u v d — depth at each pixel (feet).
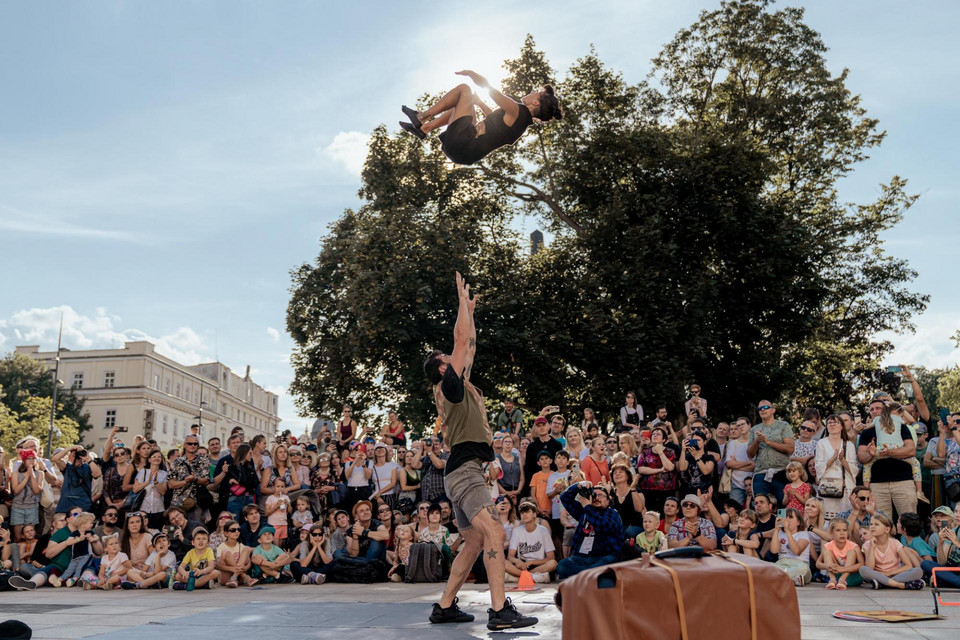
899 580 26.94
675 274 71.56
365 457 42.39
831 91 83.61
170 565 34.14
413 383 69.87
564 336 69.00
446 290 70.59
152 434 256.73
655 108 81.87
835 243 79.97
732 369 72.28
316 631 17.03
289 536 37.09
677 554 12.12
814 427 35.91
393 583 33.55
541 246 85.10
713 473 38.34
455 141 16.15
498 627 16.38
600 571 11.42
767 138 85.25
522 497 39.52
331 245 80.43
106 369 259.19
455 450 17.52
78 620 20.77
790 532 30.81
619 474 35.06
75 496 39.40
